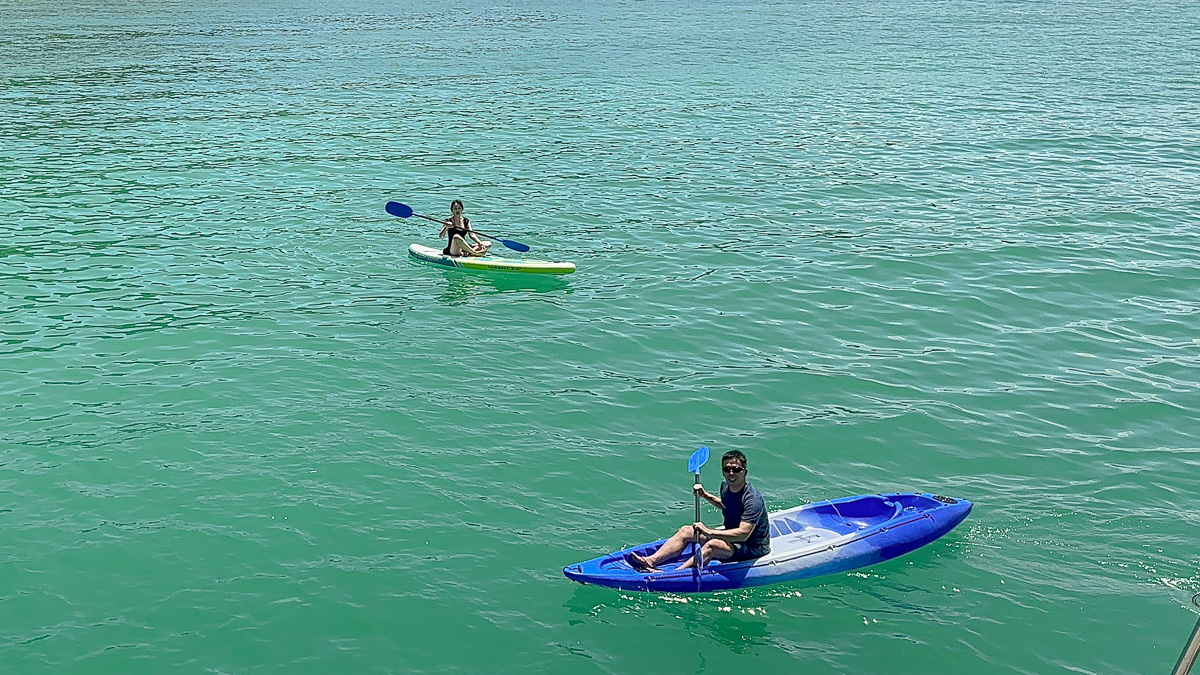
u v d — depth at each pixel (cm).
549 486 1298
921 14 7444
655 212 2550
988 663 997
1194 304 1916
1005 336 1778
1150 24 6688
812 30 6469
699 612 1069
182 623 1046
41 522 1209
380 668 991
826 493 1288
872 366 1656
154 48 5666
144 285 2028
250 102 4056
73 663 990
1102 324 1828
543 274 2097
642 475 1327
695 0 8694
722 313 1888
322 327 1820
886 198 2648
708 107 3906
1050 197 2638
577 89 4334
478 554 1160
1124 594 1088
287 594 1090
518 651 1015
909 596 1088
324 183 2844
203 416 1471
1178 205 2553
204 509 1238
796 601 1084
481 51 5600
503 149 3247
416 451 1377
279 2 8569
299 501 1256
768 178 2858
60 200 2653
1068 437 1425
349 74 4775
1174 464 1351
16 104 3984
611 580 1088
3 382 1574
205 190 2767
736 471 1073
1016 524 1214
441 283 2059
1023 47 5578
